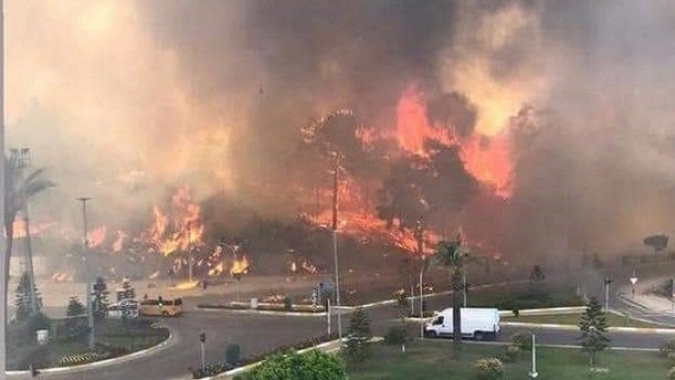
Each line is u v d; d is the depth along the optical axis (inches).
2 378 663.8
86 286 1067.9
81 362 992.9
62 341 1019.9
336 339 1066.1
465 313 1053.8
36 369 984.3
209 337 1059.9
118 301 1079.6
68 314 1044.5
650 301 1089.4
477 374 941.2
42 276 1047.0
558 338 1031.0
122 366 1002.7
